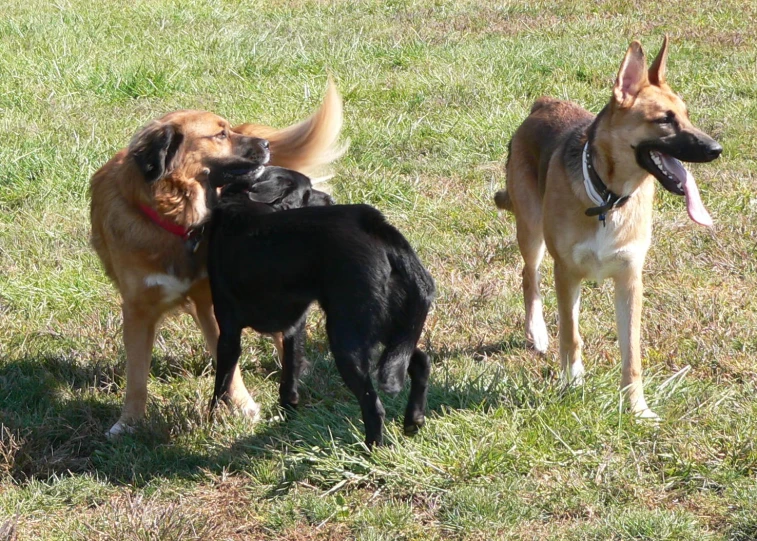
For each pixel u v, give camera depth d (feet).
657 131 16.90
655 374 18.99
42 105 37.99
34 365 20.21
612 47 46.06
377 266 15.72
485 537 14.21
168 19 54.75
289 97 39.17
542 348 20.97
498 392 18.07
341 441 16.79
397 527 14.56
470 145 33.47
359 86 39.99
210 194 17.99
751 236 25.62
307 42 48.42
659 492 15.20
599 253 17.76
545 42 47.70
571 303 18.79
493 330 21.95
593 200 17.53
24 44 47.24
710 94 38.27
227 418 17.90
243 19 56.08
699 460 15.70
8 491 15.69
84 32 50.11
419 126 35.22
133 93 40.32
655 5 55.62
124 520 14.66
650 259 24.72
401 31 51.24
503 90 39.60
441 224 27.86
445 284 24.02
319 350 21.20
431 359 20.47
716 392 17.94
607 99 37.96
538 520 14.66
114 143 33.30
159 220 17.26
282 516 14.94
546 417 16.83
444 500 15.12
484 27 52.65
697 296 22.47
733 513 14.43
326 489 15.79
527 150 21.66
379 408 16.05
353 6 59.36
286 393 18.47
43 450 17.10
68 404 18.69
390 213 28.35
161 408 18.57
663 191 28.91
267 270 16.43
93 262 25.05
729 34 47.80
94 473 16.53
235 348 17.44
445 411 17.56
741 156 31.81
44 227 26.96
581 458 15.94
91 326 21.81
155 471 16.55
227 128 18.10
